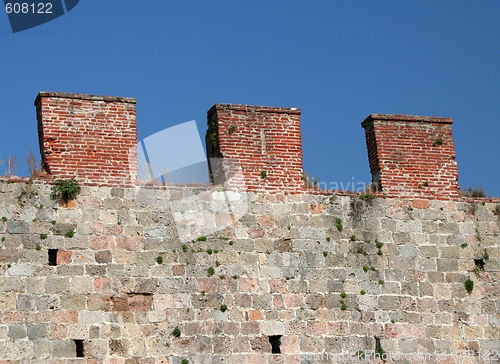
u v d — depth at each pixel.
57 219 25.00
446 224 28.19
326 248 26.98
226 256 26.11
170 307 25.19
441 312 27.30
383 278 27.20
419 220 28.03
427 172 28.52
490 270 28.05
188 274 25.61
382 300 26.97
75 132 25.77
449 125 29.08
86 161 25.67
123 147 26.09
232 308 25.67
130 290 25.02
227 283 25.86
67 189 25.19
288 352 25.77
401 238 27.72
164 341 24.88
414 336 26.89
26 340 23.83
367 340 26.50
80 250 24.92
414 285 27.34
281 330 25.88
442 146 28.83
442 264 27.77
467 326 27.36
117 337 24.55
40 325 24.03
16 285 24.14
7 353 23.59
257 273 26.19
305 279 26.53
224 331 25.44
